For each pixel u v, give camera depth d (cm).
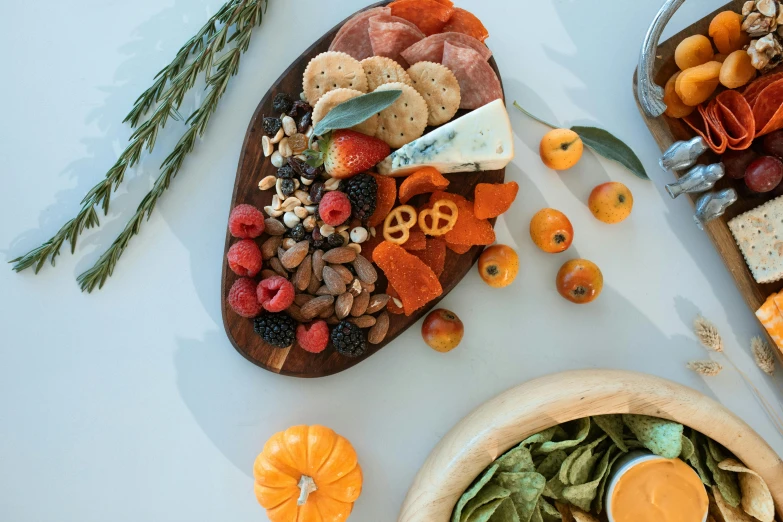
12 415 78
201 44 77
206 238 79
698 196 78
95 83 79
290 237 75
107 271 77
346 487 74
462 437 73
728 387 80
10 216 79
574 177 80
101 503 79
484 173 76
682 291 80
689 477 72
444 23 75
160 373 79
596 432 75
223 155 79
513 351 80
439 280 76
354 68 73
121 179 76
